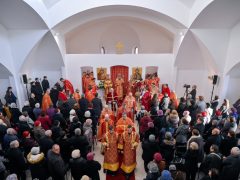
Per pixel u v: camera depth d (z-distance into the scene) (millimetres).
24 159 5816
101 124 7309
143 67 13773
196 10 10031
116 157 6355
